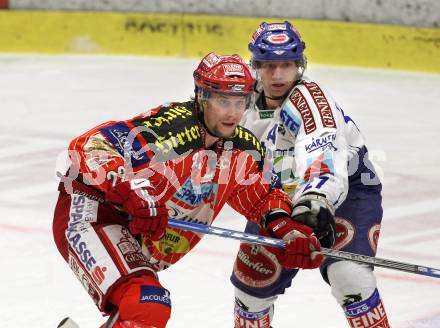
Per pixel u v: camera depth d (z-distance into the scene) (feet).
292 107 29.37
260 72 29.96
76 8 103.14
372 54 93.61
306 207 27.25
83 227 26.07
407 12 93.09
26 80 89.20
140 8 101.30
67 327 26.20
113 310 24.84
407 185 55.98
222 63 25.75
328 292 39.04
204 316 36.19
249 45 30.40
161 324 24.39
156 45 100.22
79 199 26.53
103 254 25.34
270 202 28.17
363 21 94.89
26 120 72.69
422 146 65.77
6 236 45.83
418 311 37.09
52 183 55.21
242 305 31.76
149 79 89.15
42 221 48.32
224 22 97.60
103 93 82.94
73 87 85.71
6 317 35.78
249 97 26.45
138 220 24.90
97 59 99.55
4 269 41.16
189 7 100.42
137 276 24.94
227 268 41.73
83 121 72.43
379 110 77.00
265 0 97.25
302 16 96.37
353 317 28.81
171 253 28.58
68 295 38.17
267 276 30.73
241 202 28.66
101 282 25.03
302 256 26.71
